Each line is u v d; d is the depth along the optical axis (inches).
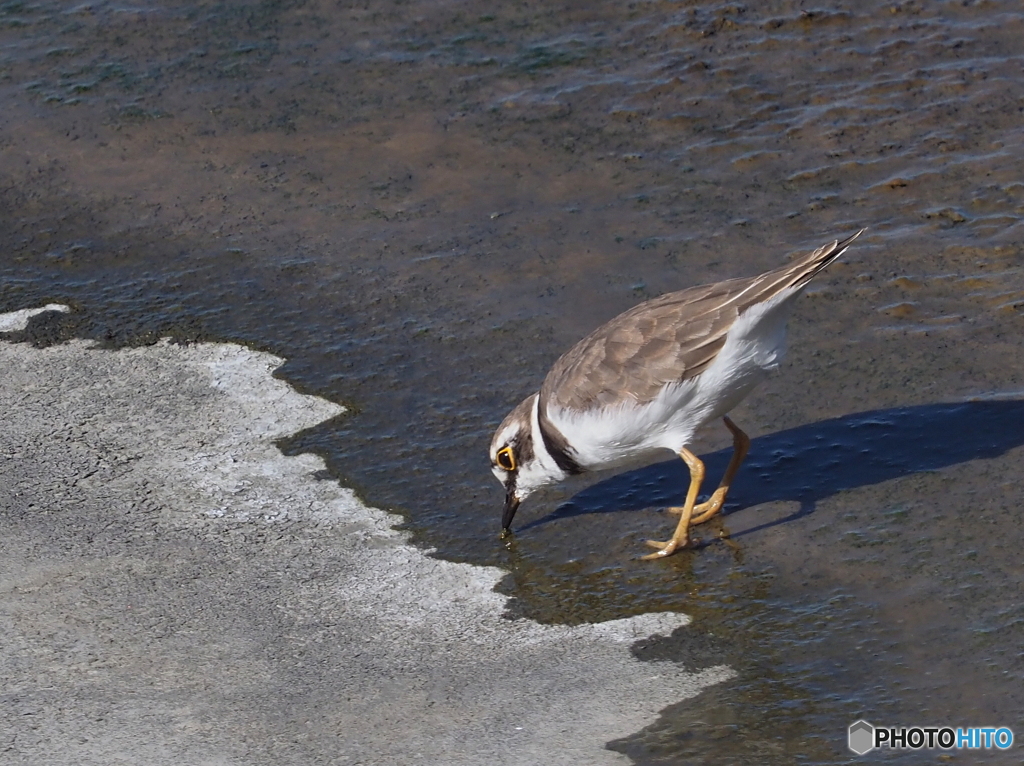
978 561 394.3
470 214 607.5
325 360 517.3
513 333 526.3
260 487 446.9
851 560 401.1
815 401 479.8
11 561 410.0
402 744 334.0
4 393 501.7
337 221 609.0
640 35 733.3
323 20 771.4
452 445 466.6
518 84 701.3
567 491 451.8
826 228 577.9
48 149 674.2
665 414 405.7
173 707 348.5
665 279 552.7
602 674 361.1
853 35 714.8
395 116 684.7
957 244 557.9
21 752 330.0
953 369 487.2
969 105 651.5
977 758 322.3
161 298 561.3
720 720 340.8
